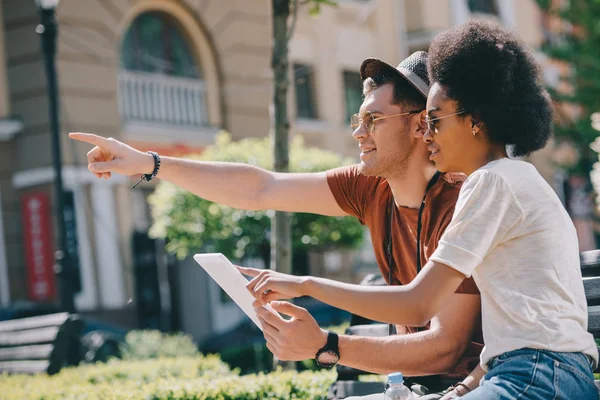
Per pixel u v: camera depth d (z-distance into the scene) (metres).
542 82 2.85
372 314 2.56
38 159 15.66
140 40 17.02
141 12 17.02
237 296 2.92
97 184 15.94
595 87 17.42
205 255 2.96
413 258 3.23
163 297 16.80
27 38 15.74
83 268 15.66
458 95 2.70
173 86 17.39
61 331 7.33
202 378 4.93
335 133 20.23
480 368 2.84
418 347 2.86
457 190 3.08
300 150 12.88
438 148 2.78
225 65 18.25
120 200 16.25
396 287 2.57
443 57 2.73
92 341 10.89
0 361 7.89
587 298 3.20
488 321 2.59
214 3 18.08
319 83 20.03
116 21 16.42
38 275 15.62
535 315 2.50
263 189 3.59
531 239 2.56
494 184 2.55
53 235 15.57
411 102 3.13
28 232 15.70
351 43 20.78
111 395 4.66
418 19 21.14
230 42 18.38
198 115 17.83
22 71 15.79
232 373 7.48
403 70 3.15
